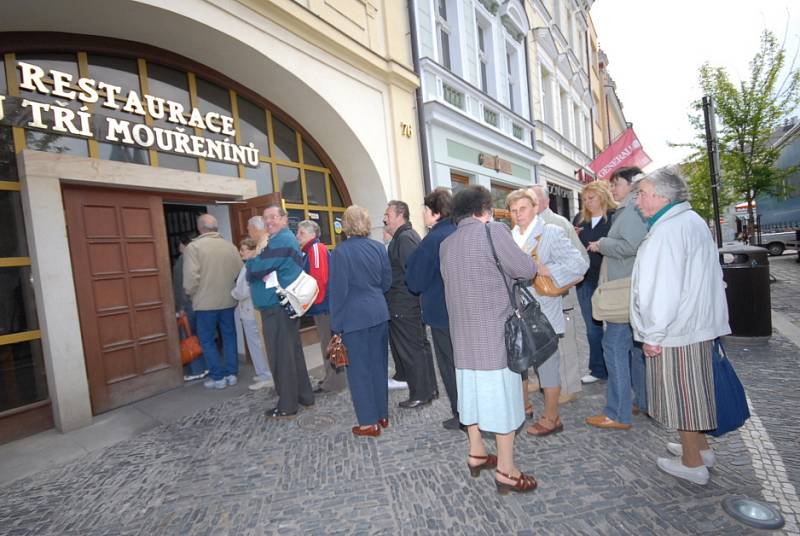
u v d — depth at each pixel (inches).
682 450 93.6
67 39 166.2
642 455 104.7
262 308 145.2
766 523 77.1
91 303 159.5
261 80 227.0
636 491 90.9
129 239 172.6
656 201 85.9
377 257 133.3
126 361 169.2
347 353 127.2
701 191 507.8
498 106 417.1
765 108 400.8
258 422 146.2
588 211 154.7
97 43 174.6
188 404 167.3
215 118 215.9
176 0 170.2
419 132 315.9
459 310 92.9
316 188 281.7
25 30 155.3
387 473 107.7
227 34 189.0
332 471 111.0
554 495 92.2
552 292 110.4
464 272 91.5
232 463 119.4
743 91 410.9
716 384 86.4
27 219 143.3
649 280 84.0
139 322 174.1
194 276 176.2
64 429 145.1
